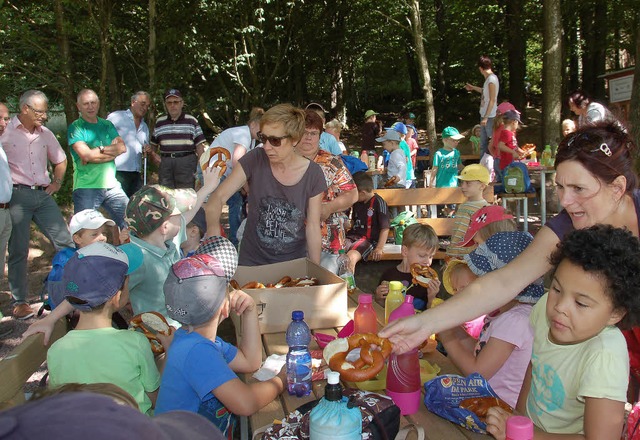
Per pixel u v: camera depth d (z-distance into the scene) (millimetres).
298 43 17812
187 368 1933
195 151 7188
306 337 2193
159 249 2945
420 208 7648
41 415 592
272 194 3279
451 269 2846
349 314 3066
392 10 19375
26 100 4988
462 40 22188
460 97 24953
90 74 11922
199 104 17375
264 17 15133
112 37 10773
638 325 1583
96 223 3646
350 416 1542
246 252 3459
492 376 2182
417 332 1912
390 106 28781
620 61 22812
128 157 6797
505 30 20438
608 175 1783
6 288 5934
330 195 3977
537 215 8828
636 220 1836
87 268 2135
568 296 1575
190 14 12266
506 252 2369
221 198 3277
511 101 20656
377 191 6789
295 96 20781
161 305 2926
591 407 1607
